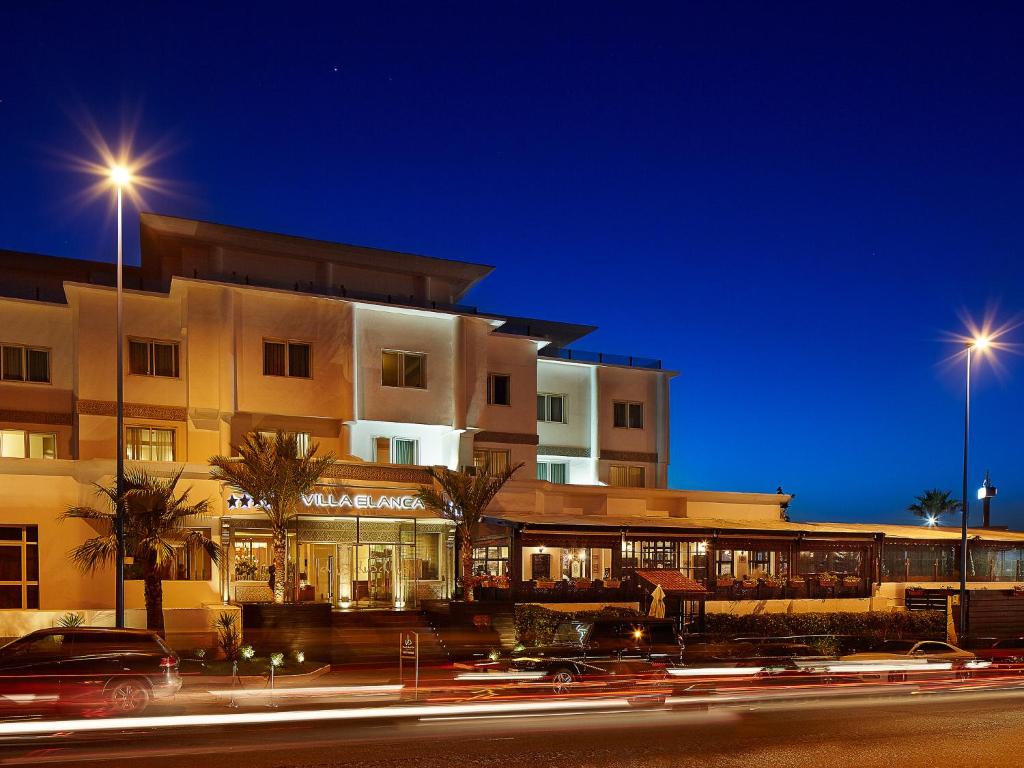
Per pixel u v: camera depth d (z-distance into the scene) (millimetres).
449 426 35531
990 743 13070
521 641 25281
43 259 36344
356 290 36875
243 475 26391
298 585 28547
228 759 11344
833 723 14836
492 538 31609
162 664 16672
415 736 13227
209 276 32688
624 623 19844
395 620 28469
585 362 42094
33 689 16078
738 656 20469
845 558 38875
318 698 18031
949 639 34062
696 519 37344
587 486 37469
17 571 26078
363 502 29641
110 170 22656
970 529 43062
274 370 32625
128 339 31641
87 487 26953
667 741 13039
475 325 36750
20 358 31141
